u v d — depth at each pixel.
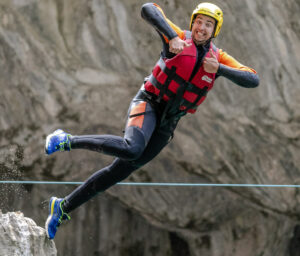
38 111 23.25
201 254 26.00
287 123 24.64
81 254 24.78
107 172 8.59
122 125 23.70
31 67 22.95
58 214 8.65
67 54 23.17
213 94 23.88
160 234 26.09
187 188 25.14
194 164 24.59
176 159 24.56
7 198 23.58
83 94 23.34
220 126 24.19
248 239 26.02
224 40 23.50
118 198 25.23
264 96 24.14
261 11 23.72
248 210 25.88
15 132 23.31
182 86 7.95
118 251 25.38
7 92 22.97
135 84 23.61
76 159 24.20
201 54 8.01
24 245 8.05
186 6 23.12
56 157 23.88
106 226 25.34
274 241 26.25
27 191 23.89
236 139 24.42
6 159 23.39
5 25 22.67
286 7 24.14
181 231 26.03
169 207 25.20
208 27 7.81
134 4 23.16
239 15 23.42
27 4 22.67
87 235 25.06
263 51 23.81
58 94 23.20
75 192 8.66
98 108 23.52
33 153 23.55
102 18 23.05
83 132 23.64
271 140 24.75
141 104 8.18
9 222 8.08
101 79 23.41
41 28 22.94
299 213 25.73
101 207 25.42
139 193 25.02
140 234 25.86
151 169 24.88
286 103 24.41
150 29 23.34
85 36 23.11
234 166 24.75
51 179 24.19
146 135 7.95
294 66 24.33
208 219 25.61
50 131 23.41
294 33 24.28
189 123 24.11
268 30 23.78
